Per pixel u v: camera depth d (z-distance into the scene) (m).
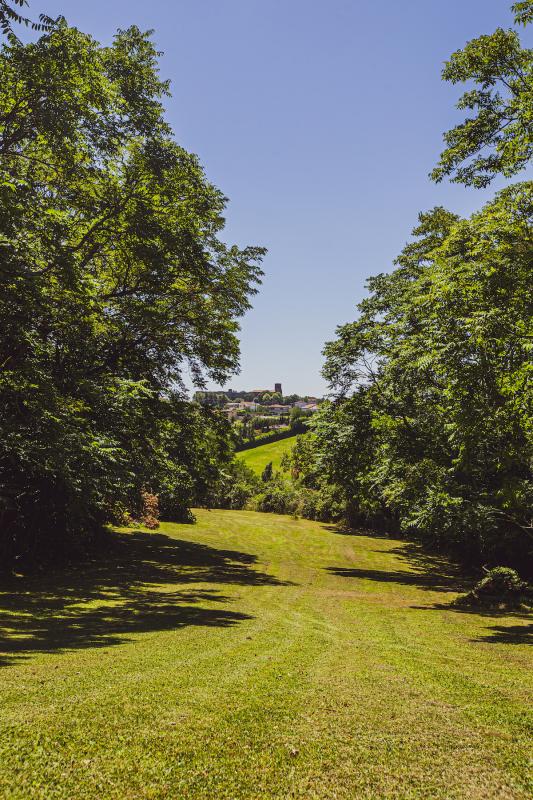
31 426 12.93
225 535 33.19
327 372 22.58
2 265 10.89
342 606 13.66
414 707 5.28
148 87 17.39
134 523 30.69
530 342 10.00
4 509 15.36
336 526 41.25
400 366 17.94
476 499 15.91
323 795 3.42
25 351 13.37
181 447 22.17
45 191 15.22
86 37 13.55
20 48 12.09
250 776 3.61
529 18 11.05
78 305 14.75
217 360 23.06
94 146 14.58
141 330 19.89
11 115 12.61
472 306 11.39
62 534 18.73
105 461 15.26
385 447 20.67
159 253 17.28
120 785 3.40
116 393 16.00
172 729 4.32
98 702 4.87
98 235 16.58
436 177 13.18
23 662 6.23
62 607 11.03
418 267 21.75
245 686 5.71
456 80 12.75
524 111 11.05
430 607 14.14
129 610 11.12
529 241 10.66
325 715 4.89
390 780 3.66
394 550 30.91
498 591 15.56
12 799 3.12
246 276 21.70
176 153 17.94
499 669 7.31
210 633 8.91
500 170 12.48
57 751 3.79
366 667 7.03
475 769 3.89
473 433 11.66
